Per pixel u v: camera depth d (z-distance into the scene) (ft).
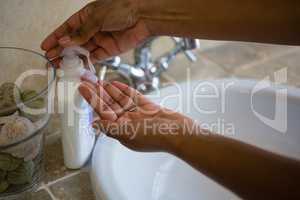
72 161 2.13
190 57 2.79
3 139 1.76
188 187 2.15
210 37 1.86
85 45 1.96
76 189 2.06
